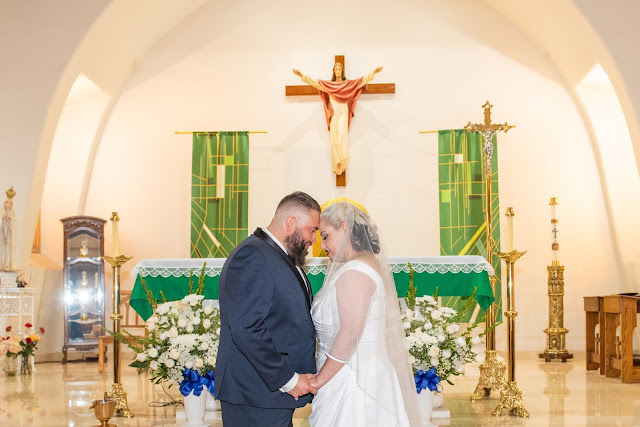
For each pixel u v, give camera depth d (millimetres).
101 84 10086
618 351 7777
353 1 10539
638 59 8711
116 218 5711
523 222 10086
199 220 10008
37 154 8945
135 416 5625
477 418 5438
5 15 9086
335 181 10305
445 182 9938
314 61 10508
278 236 3180
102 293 9742
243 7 10586
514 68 10328
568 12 9055
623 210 9906
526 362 9156
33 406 6152
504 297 10000
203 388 5105
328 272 3334
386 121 10359
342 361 3082
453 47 10414
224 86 10508
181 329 5027
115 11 9219
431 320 4988
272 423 3047
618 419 5441
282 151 10383
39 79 9016
